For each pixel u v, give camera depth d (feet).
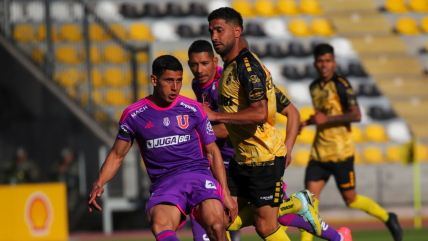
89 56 146.92
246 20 207.72
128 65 146.61
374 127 178.81
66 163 135.23
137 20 199.93
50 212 110.83
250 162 54.80
